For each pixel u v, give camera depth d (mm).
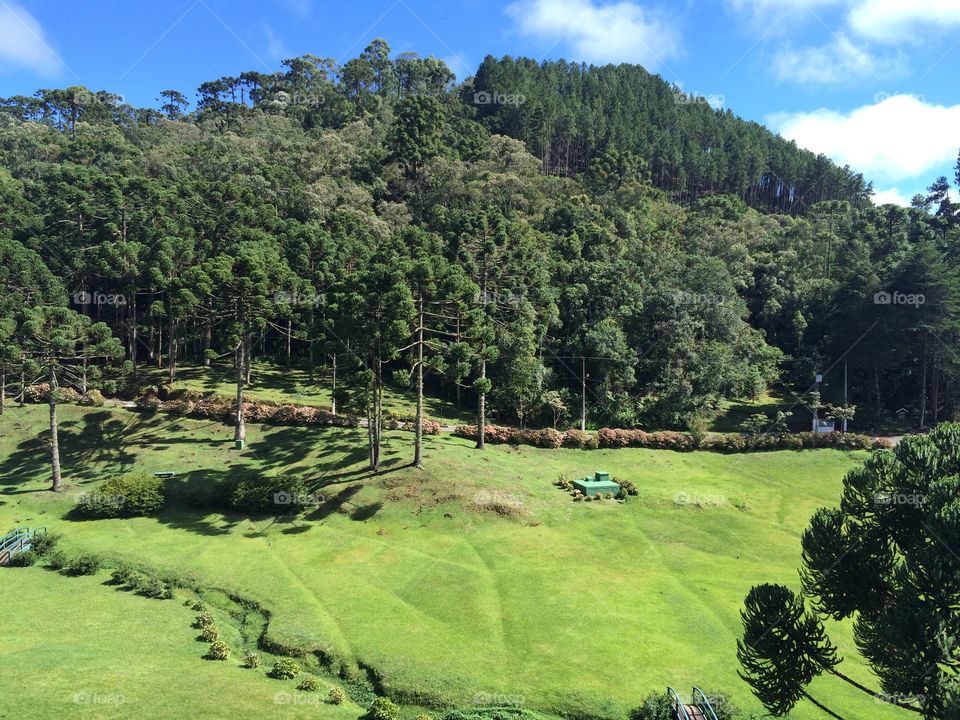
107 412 47438
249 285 42281
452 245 61031
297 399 51094
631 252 75312
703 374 56844
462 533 31562
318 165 93125
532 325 54125
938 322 54812
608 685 19578
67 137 106250
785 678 15742
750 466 43812
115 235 62625
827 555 16641
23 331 37188
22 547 29234
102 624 22281
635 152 123688
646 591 26172
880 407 60219
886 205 87875
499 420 54562
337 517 33344
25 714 15352
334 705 18203
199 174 87438
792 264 80438
